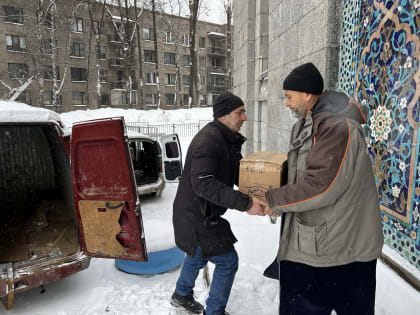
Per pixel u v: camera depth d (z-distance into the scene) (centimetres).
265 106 746
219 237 197
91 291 275
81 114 2720
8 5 3055
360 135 145
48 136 412
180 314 237
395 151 280
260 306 242
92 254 260
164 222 336
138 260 247
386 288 257
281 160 184
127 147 229
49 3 2906
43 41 2903
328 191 138
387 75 288
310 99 156
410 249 267
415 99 252
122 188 238
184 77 4459
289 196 147
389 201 294
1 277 234
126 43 3475
